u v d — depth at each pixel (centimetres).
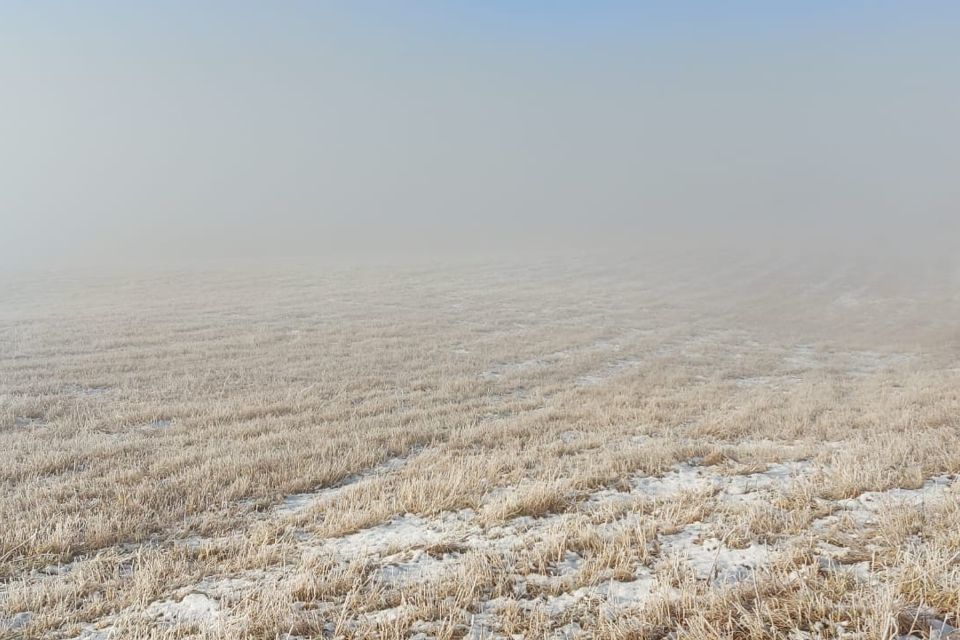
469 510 727
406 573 556
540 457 953
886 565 468
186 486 837
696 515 631
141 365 1828
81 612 514
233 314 3031
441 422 1238
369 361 1948
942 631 377
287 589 517
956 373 1844
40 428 1181
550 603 479
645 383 1691
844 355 2334
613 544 560
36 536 669
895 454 808
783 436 1064
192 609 512
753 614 417
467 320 2959
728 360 2158
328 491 858
